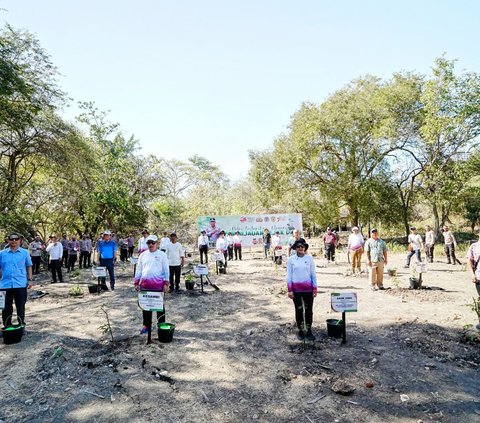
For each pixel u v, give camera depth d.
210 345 5.66
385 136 24.67
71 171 18.20
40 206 18.95
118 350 5.47
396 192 28.16
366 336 5.91
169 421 3.55
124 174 26.61
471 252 6.35
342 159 27.05
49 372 4.72
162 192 31.33
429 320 6.71
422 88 25.83
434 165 25.19
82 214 23.73
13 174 17.47
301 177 28.48
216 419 3.56
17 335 5.88
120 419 3.60
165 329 5.74
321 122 25.36
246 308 8.10
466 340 5.59
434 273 12.79
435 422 3.44
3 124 14.60
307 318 5.84
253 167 32.53
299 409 3.73
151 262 5.86
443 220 27.44
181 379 4.46
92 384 4.37
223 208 37.75
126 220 26.91
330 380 4.36
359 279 11.68
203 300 8.98
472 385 4.18
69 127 17.95
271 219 24.48
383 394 4.00
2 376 4.65
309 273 5.82
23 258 6.41
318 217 28.30
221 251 15.60
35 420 3.63
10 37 14.39
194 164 39.09
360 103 25.14
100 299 9.36
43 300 9.40
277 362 4.94
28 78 14.78
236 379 4.45
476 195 23.20
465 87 20.56
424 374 4.47
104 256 10.48
